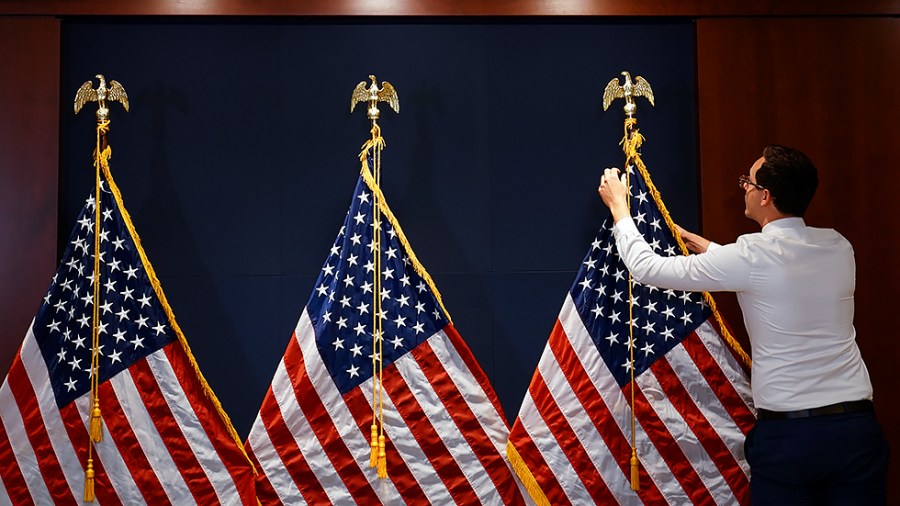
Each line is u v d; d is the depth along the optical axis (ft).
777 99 9.62
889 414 9.37
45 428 8.63
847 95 9.66
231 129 9.55
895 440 9.36
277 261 9.49
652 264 8.27
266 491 8.73
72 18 9.48
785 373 7.83
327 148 9.59
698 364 8.93
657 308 9.02
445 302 9.53
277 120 9.57
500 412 8.99
